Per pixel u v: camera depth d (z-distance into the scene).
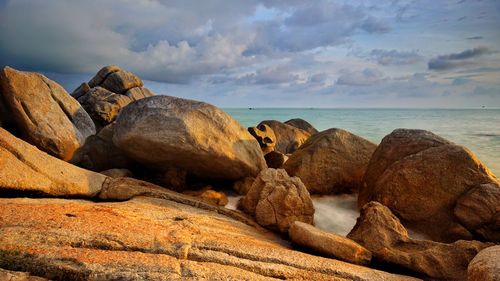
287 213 8.23
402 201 8.80
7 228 5.30
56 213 6.13
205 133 9.79
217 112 10.34
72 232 5.42
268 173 9.23
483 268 4.91
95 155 10.99
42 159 7.97
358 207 10.62
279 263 5.53
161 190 9.08
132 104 10.17
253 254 5.64
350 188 11.63
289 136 22.25
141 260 4.90
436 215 8.38
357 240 7.28
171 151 9.72
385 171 9.55
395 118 88.44
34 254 4.78
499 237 7.51
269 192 8.72
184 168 10.74
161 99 9.98
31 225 5.49
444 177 8.55
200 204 8.66
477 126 57.12
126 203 7.73
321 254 6.62
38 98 10.78
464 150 8.70
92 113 17.84
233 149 10.25
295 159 11.95
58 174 7.91
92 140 11.32
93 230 5.59
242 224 8.00
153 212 7.18
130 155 10.63
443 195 8.44
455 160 8.62
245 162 10.52
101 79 21.83
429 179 8.65
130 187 8.65
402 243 7.08
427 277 6.30
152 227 6.13
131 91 21.12
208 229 6.67
